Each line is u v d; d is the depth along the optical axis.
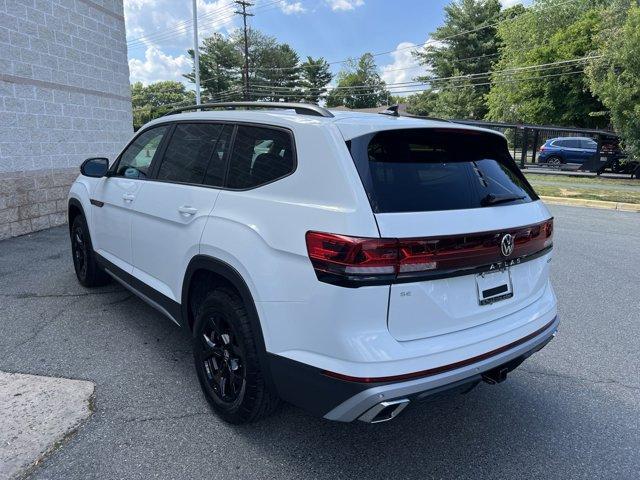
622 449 2.87
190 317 3.33
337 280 2.19
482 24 53.12
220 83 78.31
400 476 2.59
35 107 8.24
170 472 2.54
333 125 2.46
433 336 2.37
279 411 3.14
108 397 3.21
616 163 20.95
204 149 3.29
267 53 80.12
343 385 2.21
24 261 6.33
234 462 2.64
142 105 94.44
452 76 54.06
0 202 7.62
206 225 2.93
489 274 2.61
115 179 4.29
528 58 35.78
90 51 9.55
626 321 4.83
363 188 2.28
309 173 2.46
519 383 3.62
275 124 2.78
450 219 2.39
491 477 2.60
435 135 2.74
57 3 8.62
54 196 8.77
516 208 2.79
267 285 2.48
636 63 16.62
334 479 2.55
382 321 2.22
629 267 6.82
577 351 4.16
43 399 3.15
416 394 2.23
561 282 6.09
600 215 11.76
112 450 2.69
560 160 23.92
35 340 4.01
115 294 5.11
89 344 3.97
